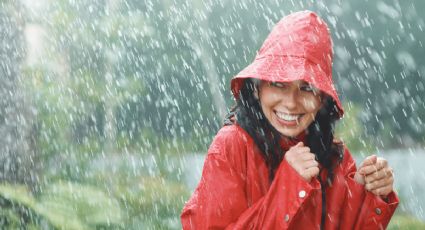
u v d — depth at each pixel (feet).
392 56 152.05
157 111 117.29
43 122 42.24
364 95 148.77
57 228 26.89
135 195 39.27
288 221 7.98
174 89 120.78
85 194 29.86
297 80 8.29
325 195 8.63
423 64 151.64
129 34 53.83
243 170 8.50
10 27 41.73
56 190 29.71
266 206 8.09
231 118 8.96
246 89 8.68
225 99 126.21
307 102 8.38
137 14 52.47
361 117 137.39
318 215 8.52
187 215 8.71
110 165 47.14
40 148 41.16
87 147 49.52
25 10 42.86
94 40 48.62
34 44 44.86
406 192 56.03
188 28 89.45
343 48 150.41
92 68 49.16
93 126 55.88
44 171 40.68
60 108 43.04
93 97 47.85
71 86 46.73
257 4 135.44
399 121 146.41
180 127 118.73
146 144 80.23
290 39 8.43
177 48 108.47
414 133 142.92
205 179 8.56
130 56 95.55
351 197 8.66
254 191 8.45
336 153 8.84
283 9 136.77
